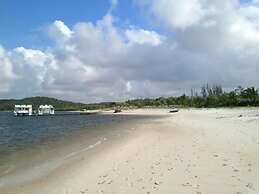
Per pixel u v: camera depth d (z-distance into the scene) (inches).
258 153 747.4
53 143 1344.7
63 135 1777.8
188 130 1636.3
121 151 955.3
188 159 718.5
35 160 896.9
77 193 525.7
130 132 1765.5
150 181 551.8
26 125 3270.2
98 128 2292.1
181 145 977.5
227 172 577.9
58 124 3292.3
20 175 700.7
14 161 888.9
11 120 4837.6
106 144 1198.9
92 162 805.2
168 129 1830.7
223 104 6294.3
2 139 1668.3
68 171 716.0
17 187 597.0
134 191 502.6
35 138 1657.2
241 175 552.4
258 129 1337.4
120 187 533.0
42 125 3176.7
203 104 6948.8
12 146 1290.6
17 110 7194.9
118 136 1533.0
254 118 2193.7
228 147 864.3
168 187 507.8
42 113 7736.2
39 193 548.4
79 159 872.3
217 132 1346.0
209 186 498.6
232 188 482.9
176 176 571.2
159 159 746.8
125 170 658.8
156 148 948.6
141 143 1129.4
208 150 832.3
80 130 2150.6
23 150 1136.8
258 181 511.5
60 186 584.4
